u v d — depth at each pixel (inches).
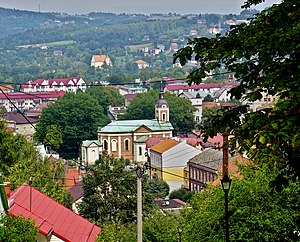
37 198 1809.8
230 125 713.0
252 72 745.6
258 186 1381.6
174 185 5693.9
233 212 1401.3
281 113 630.5
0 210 1453.0
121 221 2765.7
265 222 1314.0
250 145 647.1
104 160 2955.2
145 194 2869.1
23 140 3607.3
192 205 1793.8
